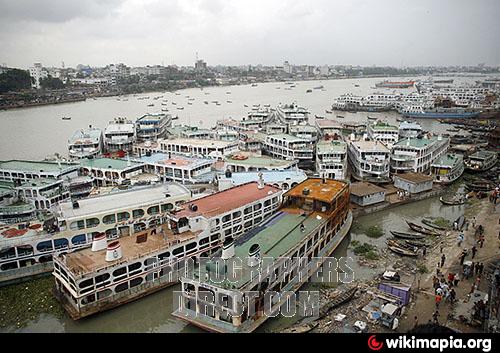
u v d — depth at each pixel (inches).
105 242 2438.5
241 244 2409.0
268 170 4057.6
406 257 2851.9
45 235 2610.7
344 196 3122.5
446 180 4493.1
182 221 2645.2
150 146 5438.0
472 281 2399.1
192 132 6063.0
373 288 2432.3
